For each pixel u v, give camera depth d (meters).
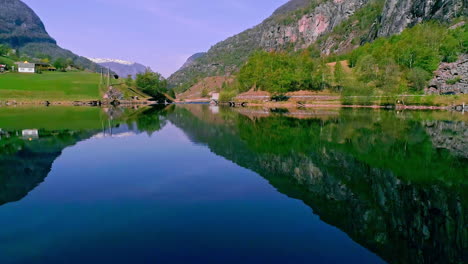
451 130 45.47
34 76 175.50
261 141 36.69
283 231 12.47
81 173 21.33
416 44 120.94
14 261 10.00
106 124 53.38
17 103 122.31
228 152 29.56
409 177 21.33
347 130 46.84
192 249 10.88
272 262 10.09
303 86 143.88
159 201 15.81
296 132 44.84
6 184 18.66
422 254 11.00
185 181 19.53
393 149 31.80
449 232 12.83
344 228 12.93
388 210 15.18
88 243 11.27
